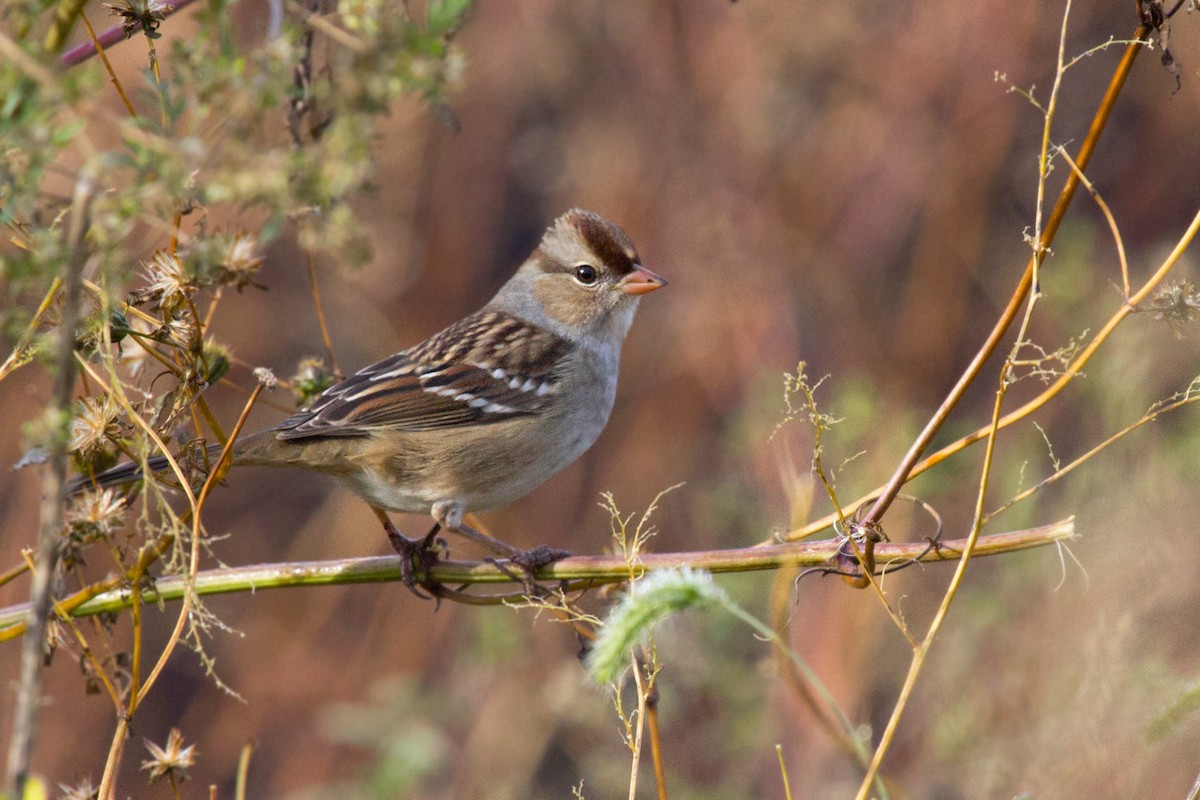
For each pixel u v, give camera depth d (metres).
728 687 10.14
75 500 6.12
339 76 4.11
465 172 14.19
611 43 14.24
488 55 14.26
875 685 10.87
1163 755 6.88
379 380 8.59
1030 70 13.99
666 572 4.67
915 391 13.49
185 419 6.45
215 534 14.11
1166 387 9.66
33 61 4.09
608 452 13.98
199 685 13.09
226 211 6.88
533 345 9.25
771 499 11.88
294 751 12.69
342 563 7.19
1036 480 11.66
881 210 14.02
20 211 4.72
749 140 14.00
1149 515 8.32
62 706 12.17
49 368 4.68
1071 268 11.28
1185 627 7.88
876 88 14.03
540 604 6.60
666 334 14.02
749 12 14.08
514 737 11.32
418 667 12.96
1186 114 14.14
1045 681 8.07
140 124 4.21
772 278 13.79
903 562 6.15
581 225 9.70
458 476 8.72
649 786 9.85
